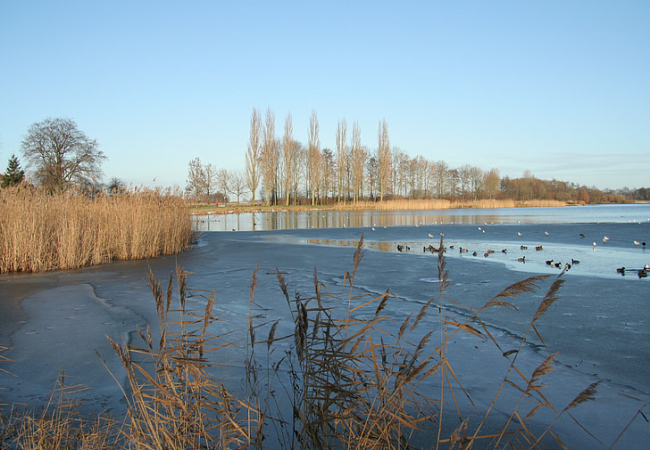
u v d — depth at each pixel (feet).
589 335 16.28
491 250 42.50
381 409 7.86
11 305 22.61
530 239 55.01
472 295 23.16
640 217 107.14
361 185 217.77
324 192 236.84
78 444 8.70
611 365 13.44
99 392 11.89
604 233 60.03
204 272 32.53
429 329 17.39
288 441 8.77
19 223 35.04
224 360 13.98
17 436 9.04
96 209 42.68
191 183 185.37
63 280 30.19
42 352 15.33
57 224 38.04
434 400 10.20
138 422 8.45
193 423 8.14
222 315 19.93
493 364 13.73
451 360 14.08
